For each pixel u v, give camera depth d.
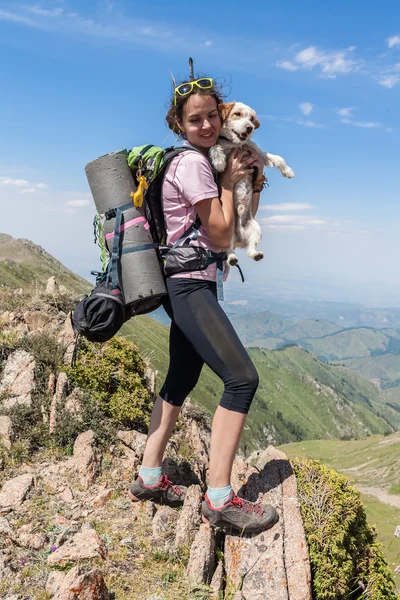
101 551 4.05
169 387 4.56
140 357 8.60
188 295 3.88
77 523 4.66
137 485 4.76
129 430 7.11
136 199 3.80
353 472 164.38
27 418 6.57
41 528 4.50
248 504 4.15
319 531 4.29
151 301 3.97
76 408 6.88
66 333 8.80
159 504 5.09
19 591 3.59
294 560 3.93
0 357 7.82
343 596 4.34
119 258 3.85
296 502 4.45
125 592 3.73
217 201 3.79
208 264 3.88
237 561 4.01
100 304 3.84
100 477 5.70
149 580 3.93
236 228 4.45
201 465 6.78
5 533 4.28
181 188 3.72
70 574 3.47
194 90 3.87
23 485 5.10
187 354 4.41
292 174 4.68
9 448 5.98
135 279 3.81
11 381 7.34
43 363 7.72
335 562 4.19
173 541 4.52
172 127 4.23
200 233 3.85
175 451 6.95
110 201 3.92
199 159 3.74
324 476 4.89
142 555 4.25
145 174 3.84
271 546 4.02
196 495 4.83
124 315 3.98
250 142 4.46
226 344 3.83
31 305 10.21
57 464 5.85
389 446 180.38
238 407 3.89
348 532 4.70
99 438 6.46
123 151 4.01
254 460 5.88
